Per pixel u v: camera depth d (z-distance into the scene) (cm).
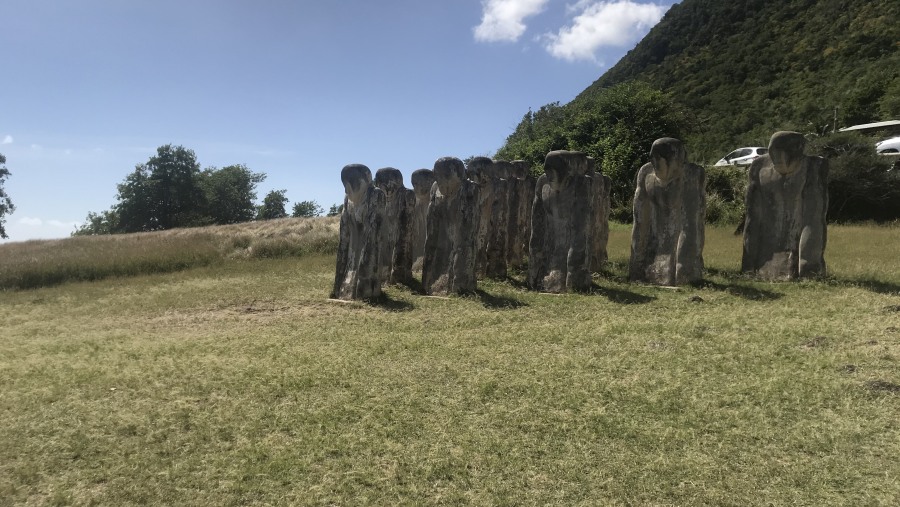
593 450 434
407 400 539
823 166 997
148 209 4078
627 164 2434
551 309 887
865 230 1612
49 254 1714
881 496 360
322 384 591
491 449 441
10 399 582
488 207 1202
